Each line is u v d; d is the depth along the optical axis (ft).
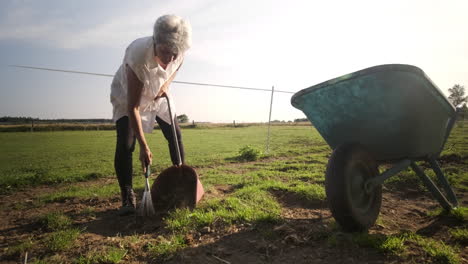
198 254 7.89
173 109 13.44
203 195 13.83
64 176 22.50
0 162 32.86
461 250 7.88
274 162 27.48
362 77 8.05
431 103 8.64
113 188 17.49
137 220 10.92
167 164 27.96
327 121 9.97
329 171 8.29
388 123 8.87
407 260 7.16
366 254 7.57
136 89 10.44
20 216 12.60
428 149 9.86
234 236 9.02
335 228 9.11
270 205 12.12
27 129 117.50
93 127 132.46
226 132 96.17
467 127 84.99
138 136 10.74
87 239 9.21
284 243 8.37
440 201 10.62
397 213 11.66
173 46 8.90
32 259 8.02
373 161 9.42
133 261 7.64
